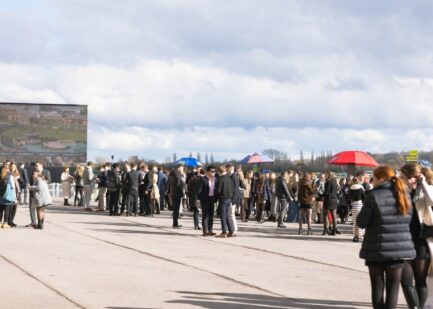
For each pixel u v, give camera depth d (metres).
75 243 18.72
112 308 9.98
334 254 17.41
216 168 24.00
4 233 21.08
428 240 9.80
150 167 31.61
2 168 22.88
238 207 33.53
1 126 58.31
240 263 15.26
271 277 13.23
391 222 8.57
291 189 30.31
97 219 28.33
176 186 24.94
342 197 29.66
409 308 9.52
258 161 37.50
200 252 17.27
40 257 15.51
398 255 8.49
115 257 15.84
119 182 31.03
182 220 29.09
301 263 15.49
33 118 58.88
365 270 14.47
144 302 10.48
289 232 24.23
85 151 59.78
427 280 10.16
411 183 9.92
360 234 21.08
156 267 14.34
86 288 11.60
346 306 10.50
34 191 22.70
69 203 41.41
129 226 25.09
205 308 10.14
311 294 11.45
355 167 30.66
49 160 59.16
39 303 10.27
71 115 59.53
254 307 10.26
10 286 11.72
